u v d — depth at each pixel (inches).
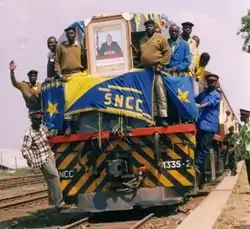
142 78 455.8
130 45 470.0
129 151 462.9
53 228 445.4
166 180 459.8
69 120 468.4
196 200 577.9
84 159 469.7
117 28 473.1
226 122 885.8
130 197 459.2
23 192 876.6
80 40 490.0
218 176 783.7
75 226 434.6
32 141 438.9
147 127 457.4
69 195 472.4
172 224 426.3
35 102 503.8
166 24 498.0
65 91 465.1
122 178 458.9
